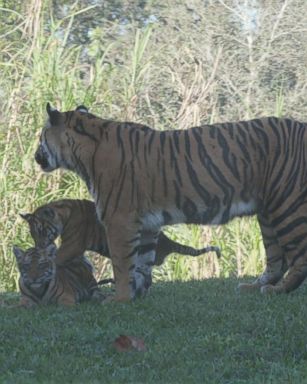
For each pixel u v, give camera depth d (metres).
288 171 13.71
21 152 18.44
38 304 13.50
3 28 24.98
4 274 17.70
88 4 28.47
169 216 13.72
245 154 13.66
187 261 18.44
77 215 14.22
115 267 13.64
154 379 10.05
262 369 10.46
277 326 11.73
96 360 10.67
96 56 23.88
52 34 19.88
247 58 29.09
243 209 13.80
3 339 11.41
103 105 19.19
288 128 13.81
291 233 13.77
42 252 13.48
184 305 13.14
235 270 18.75
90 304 13.50
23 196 18.12
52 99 18.78
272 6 29.84
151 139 13.71
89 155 13.79
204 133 13.74
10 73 20.02
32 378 10.00
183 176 13.61
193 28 29.20
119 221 13.59
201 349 10.98
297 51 29.55
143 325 11.95
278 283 14.51
